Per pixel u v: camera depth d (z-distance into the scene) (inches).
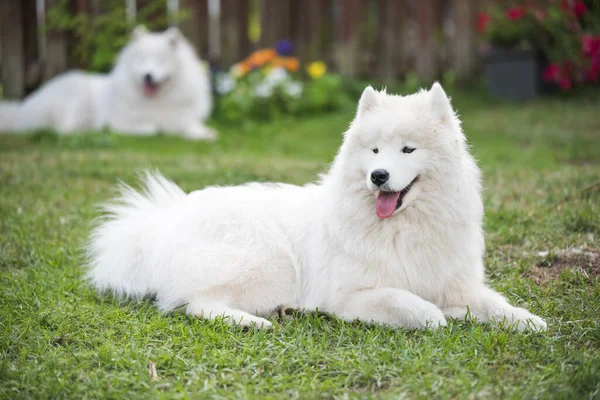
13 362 119.2
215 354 122.2
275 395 108.3
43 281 161.8
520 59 433.4
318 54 478.3
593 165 281.9
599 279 155.4
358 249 142.3
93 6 446.3
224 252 148.5
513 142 338.3
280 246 153.0
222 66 473.4
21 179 256.1
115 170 276.1
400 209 139.2
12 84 442.0
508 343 123.5
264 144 365.1
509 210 210.1
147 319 143.6
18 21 435.2
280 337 132.6
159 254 153.4
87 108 417.4
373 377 112.7
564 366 113.3
